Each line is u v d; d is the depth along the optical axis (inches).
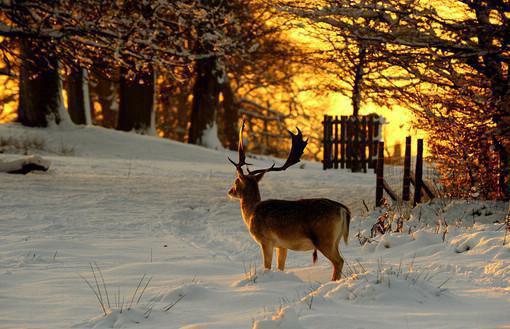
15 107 3986.2
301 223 592.7
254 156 2992.1
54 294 519.5
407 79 1133.1
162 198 1302.9
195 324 395.9
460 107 1109.7
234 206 1219.9
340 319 389.4
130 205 1199.6
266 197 1392.7
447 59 1079.0
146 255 754.2
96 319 420.2
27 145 2308.1
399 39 1096.8
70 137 2532.0
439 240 767.1
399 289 471.8
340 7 1103.0
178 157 2561.5
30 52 2255.2
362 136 2365.9
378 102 1211.9
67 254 735.1
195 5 1537.9
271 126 4180.6
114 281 579.2
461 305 456.4
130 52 1492.4
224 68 3046.3
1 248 757.9
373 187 1632.6
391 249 768.9
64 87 3681.1
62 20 1441.9
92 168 1854.1
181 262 697.6
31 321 426.6
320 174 2068.2
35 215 1034.7
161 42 1598.2
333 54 1232.8
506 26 1038.4
